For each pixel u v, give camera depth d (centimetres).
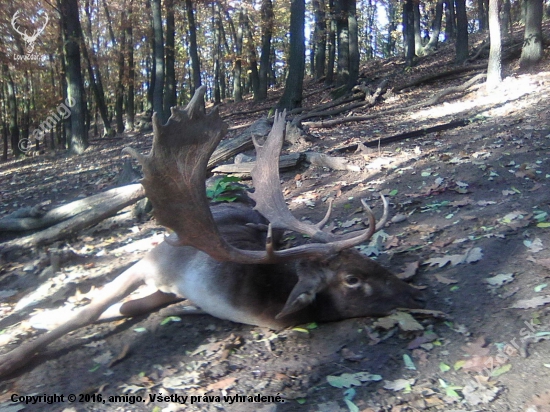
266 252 98
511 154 186
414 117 322
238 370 99
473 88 366
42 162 521
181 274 112
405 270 121
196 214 96
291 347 103
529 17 403
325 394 90
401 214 155
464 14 561
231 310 108
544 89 304
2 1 514
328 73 744
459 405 82
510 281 109
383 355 96
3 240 187
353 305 104
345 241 100
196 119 95
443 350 94
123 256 163
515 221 132
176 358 105
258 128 275
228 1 771
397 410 83
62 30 549
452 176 175
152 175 91
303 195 191
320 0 657
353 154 234
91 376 104
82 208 185
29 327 126
